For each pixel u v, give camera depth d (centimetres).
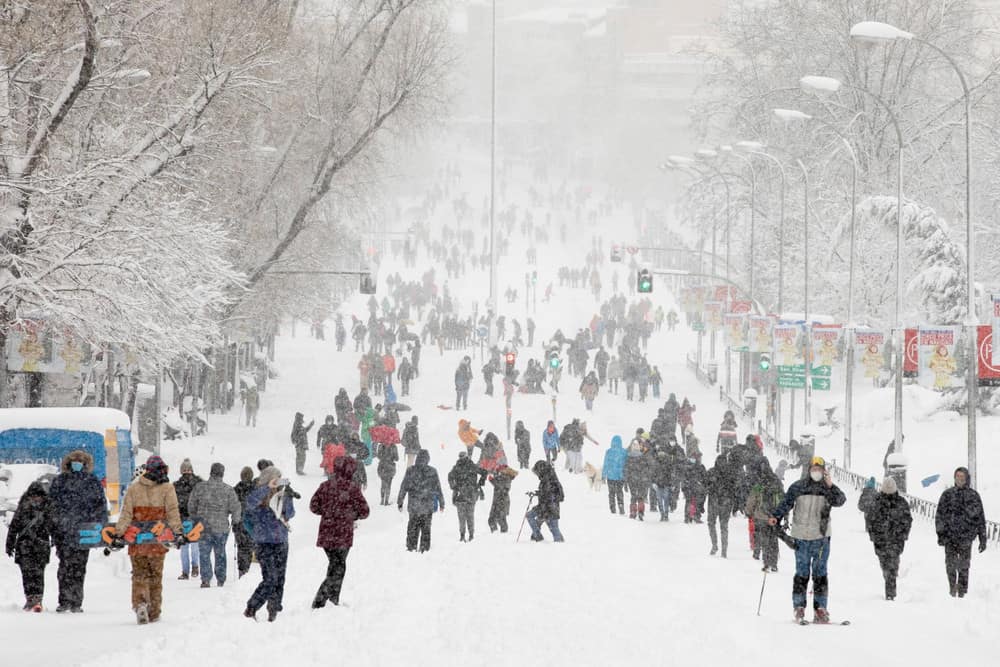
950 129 13350
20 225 5653
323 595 3397
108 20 6044
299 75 8400
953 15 13438
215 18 6388
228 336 10644
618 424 11688
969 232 6644
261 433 10425
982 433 9112
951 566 3816
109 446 4794
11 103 5781
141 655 2650
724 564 4812
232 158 8219
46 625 3142
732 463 5062
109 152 6162
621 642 2917
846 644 3000
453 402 12825
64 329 6028
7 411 4800
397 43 9175
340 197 10788
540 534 5422
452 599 3603
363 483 7594
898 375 7981
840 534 5994
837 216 13575
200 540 4019
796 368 10619
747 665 2673
